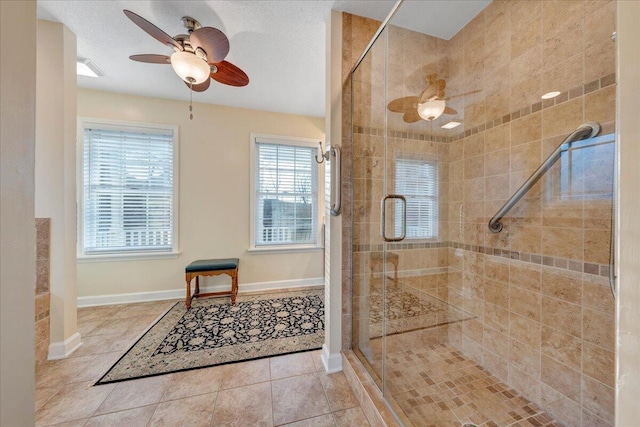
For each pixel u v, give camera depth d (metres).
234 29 1.80
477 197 1.60
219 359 1.69
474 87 1.62
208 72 1.74
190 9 1.62
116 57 2.13
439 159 1.76
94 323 2.23
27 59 0.42
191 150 2.99
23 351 0.42
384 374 1.40
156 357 1.70
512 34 1.40
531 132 1.31
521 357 1.33
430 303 1.71
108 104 2.72
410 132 1.71
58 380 1.47
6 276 0.39
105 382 1.46
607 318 1.02
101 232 2.75
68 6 1.59
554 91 1.21
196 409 1.27
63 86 1.72
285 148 3.39
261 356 1.72
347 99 1.62
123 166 2.81
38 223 1.67
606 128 1.03
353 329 1.62
